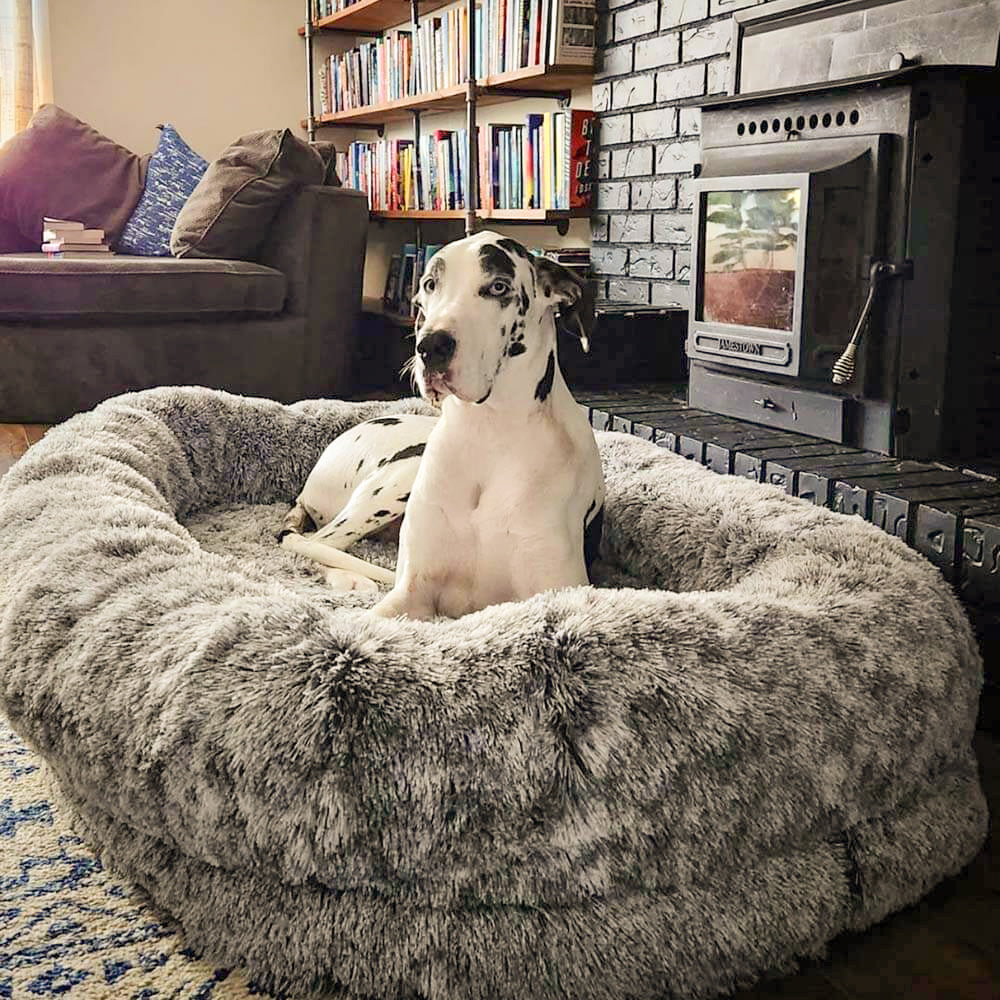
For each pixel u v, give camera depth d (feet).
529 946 3.48
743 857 3.72
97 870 4.15
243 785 3.50
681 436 7.71
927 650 4.31
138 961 3.64
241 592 4.27
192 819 3.61
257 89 18.02
